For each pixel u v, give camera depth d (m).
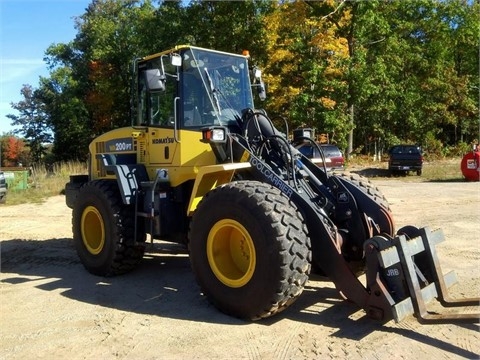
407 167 22.20
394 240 4.08
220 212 4.45
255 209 4.20
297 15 24.34
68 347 3.97
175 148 5.62
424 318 3.97
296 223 4.19
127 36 32.84
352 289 4.21
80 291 5.50
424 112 34.78
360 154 32.28
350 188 5.16
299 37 25.55
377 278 4.05
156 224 5.63
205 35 26.67
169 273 6.14
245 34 26.08
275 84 24.78
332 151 20.55
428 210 10.69
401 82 31.66
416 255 4.48
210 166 4.81
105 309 4.86
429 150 34.50
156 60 5.88
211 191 4.63
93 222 6.27
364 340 3.90
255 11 26.19
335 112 23.86
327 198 5.02
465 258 6.29
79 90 38.44
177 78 5.53
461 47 36.97
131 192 5.77
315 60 24.00
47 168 24.98
